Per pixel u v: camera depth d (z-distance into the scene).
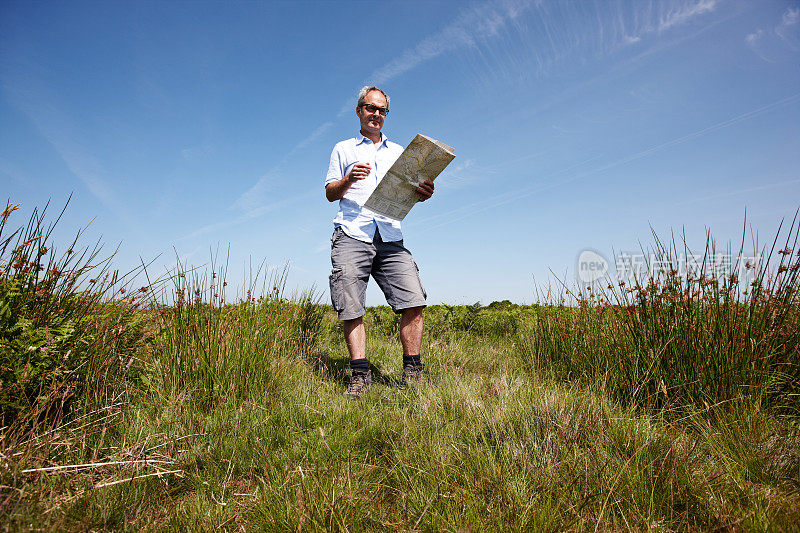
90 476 1.50
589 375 2.72
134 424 2.00
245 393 2.53
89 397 2.04
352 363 2.87
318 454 1.82
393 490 1.63
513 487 1.48
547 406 2.06
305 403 2.40
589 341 2.89
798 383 2.14
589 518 1.38
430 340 4.39
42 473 1.44
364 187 3.08
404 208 2.83
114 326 2.38
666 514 1.41
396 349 4.07
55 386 1.81
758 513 1.33
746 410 2.00
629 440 1.74
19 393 1.75
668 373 2.32
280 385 2.75
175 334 2.63
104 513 1.29
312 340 4.11
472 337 4.77
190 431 1.96
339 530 1.34
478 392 2.43
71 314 2.18
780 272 2.30
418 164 2.58
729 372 2.15
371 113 3.17
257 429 2.08
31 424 1.73
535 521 1.32
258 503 1.49
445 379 2.78
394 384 2.88
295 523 1.35
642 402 2.31
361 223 3.01
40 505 1.34
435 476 1.58
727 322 2.25
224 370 2.56
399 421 2.13
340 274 2.92
